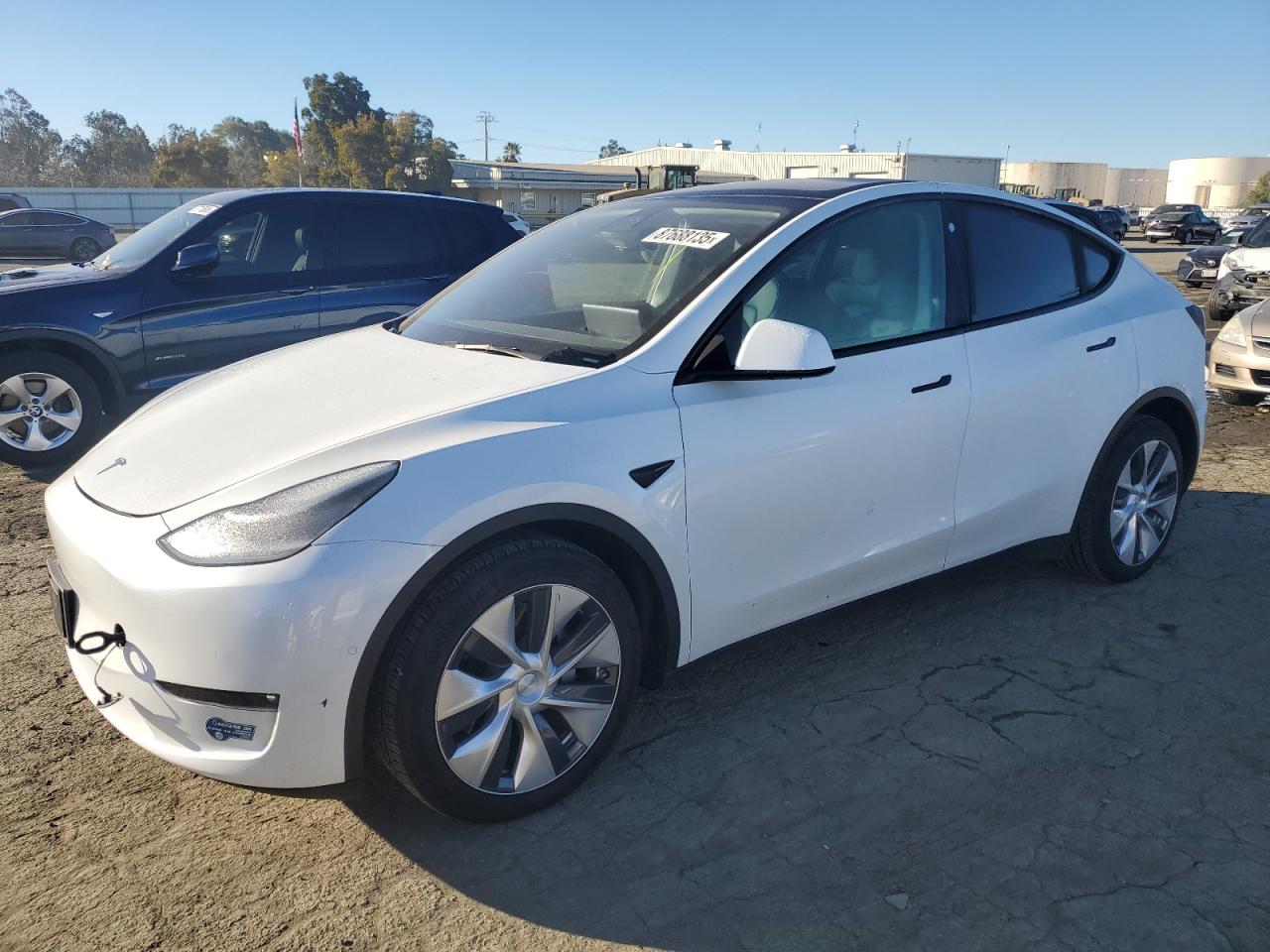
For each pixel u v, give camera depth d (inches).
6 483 230.2
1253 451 251.8
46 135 3873.0
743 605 114.6
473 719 95.8
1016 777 109.1
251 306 254.2
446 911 89.4
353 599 86.1
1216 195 3922.2
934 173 2017.7
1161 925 86.7
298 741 87.7
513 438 96.7
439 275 279.3
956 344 131.2
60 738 117.6
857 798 105.7
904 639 143.3
